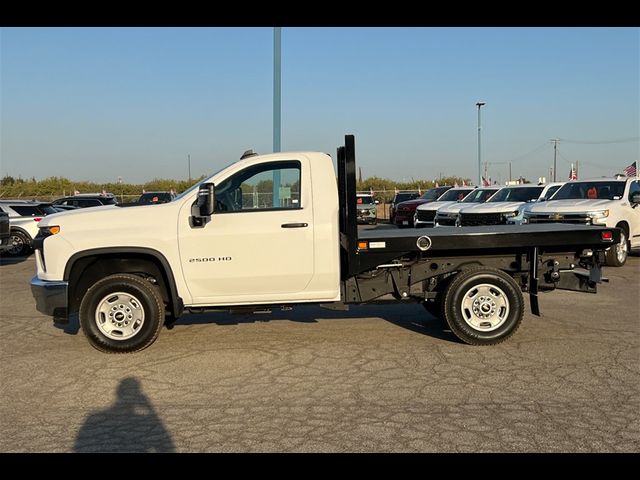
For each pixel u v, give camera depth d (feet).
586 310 29.84
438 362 21.25
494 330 23.07
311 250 22.56
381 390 18.43
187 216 22.52
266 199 22.89
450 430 15.30
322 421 16.06
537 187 64.03
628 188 48.16
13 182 196.24
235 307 23.35
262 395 18.22
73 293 23.03
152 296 22.48
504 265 24.41
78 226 22.54
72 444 14.93
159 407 17.39
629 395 17.67
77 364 21.75
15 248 62.08
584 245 23.88
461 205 66.74
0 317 30.48
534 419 15.94
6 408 17.52
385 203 153.48
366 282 24.04
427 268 24.16
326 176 22.86
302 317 28.86
